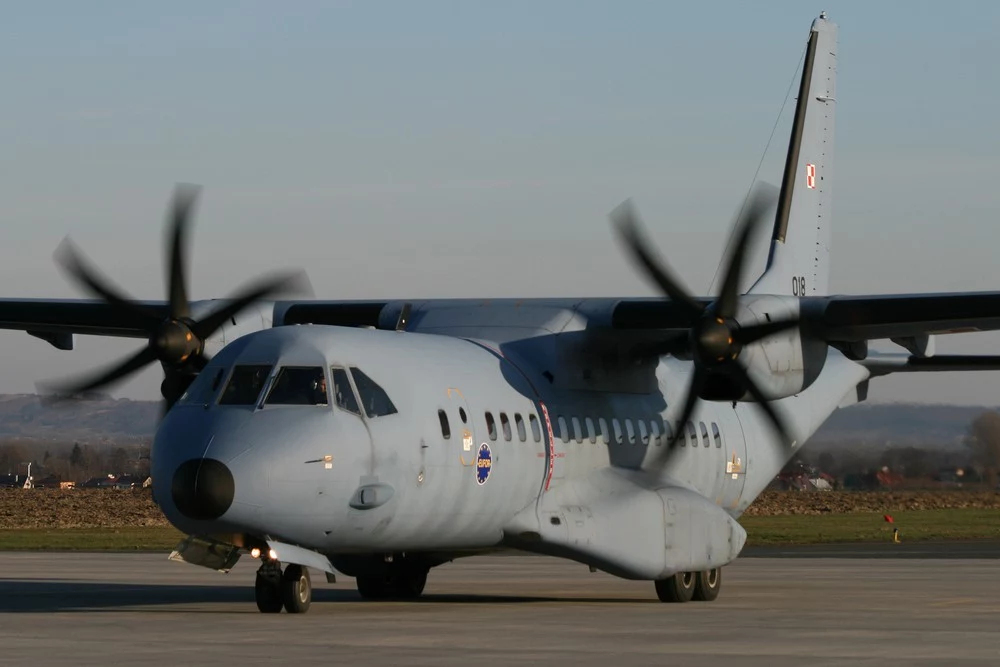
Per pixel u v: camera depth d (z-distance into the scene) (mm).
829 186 65562
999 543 105375
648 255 51906
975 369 64375
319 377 43781
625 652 33844
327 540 43406
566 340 53875
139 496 187000
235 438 41812
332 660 31719
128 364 52344
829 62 65312
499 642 35938
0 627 39375
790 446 64625
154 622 41031
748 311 51688
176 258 50562
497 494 48812
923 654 33625
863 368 66312
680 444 58219
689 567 52969
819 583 61750
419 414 45781
